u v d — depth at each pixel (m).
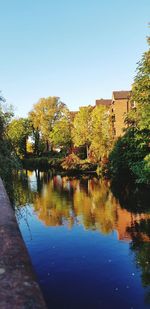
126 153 34.59
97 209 22.83
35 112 82.69
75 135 57.84
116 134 53.12
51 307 9.80
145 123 27.19
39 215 21.12
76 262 13.07
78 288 10.91
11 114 8.73
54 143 71.06
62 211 22.33
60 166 60.19
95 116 52.28
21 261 1.38
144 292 10.50
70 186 35.69
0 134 8.16
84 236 16.47
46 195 29.48
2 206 2.14
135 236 16.17
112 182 37.91
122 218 19.86
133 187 32.59
